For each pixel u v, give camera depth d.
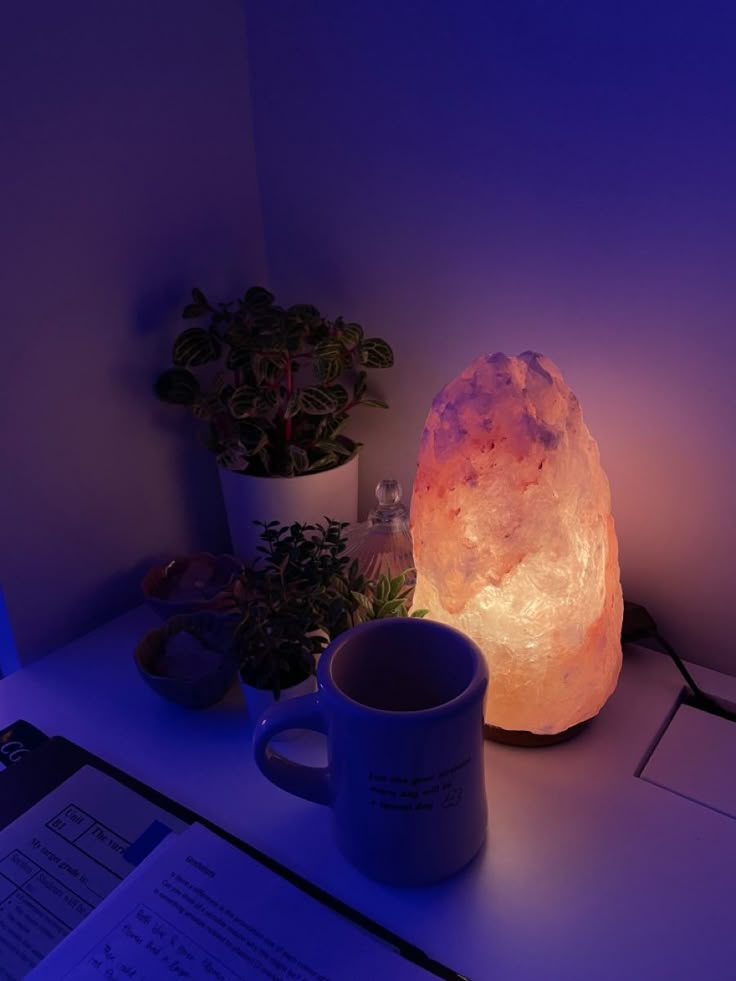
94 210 0.51
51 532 0.54
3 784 0.44
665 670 0.52
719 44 0.40
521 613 0.41
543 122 0.46
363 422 0.63
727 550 0.49
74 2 0.47
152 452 0.60
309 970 0.34
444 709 0.33
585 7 0.43
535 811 0.42
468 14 0.47
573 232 0.48
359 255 0.58
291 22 0.54
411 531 0.44
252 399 0.55
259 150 0.60
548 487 0.39
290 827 0.41
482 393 0.40
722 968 0.34
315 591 0.44
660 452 0.49
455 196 0.52
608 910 0.36
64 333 0.52
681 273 0.45
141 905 0.36
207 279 0.60
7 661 0.56
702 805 0.42
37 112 0.47
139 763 0.46
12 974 0.35
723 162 0.42
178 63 0.53
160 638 0.51
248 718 0.49
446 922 0.36
